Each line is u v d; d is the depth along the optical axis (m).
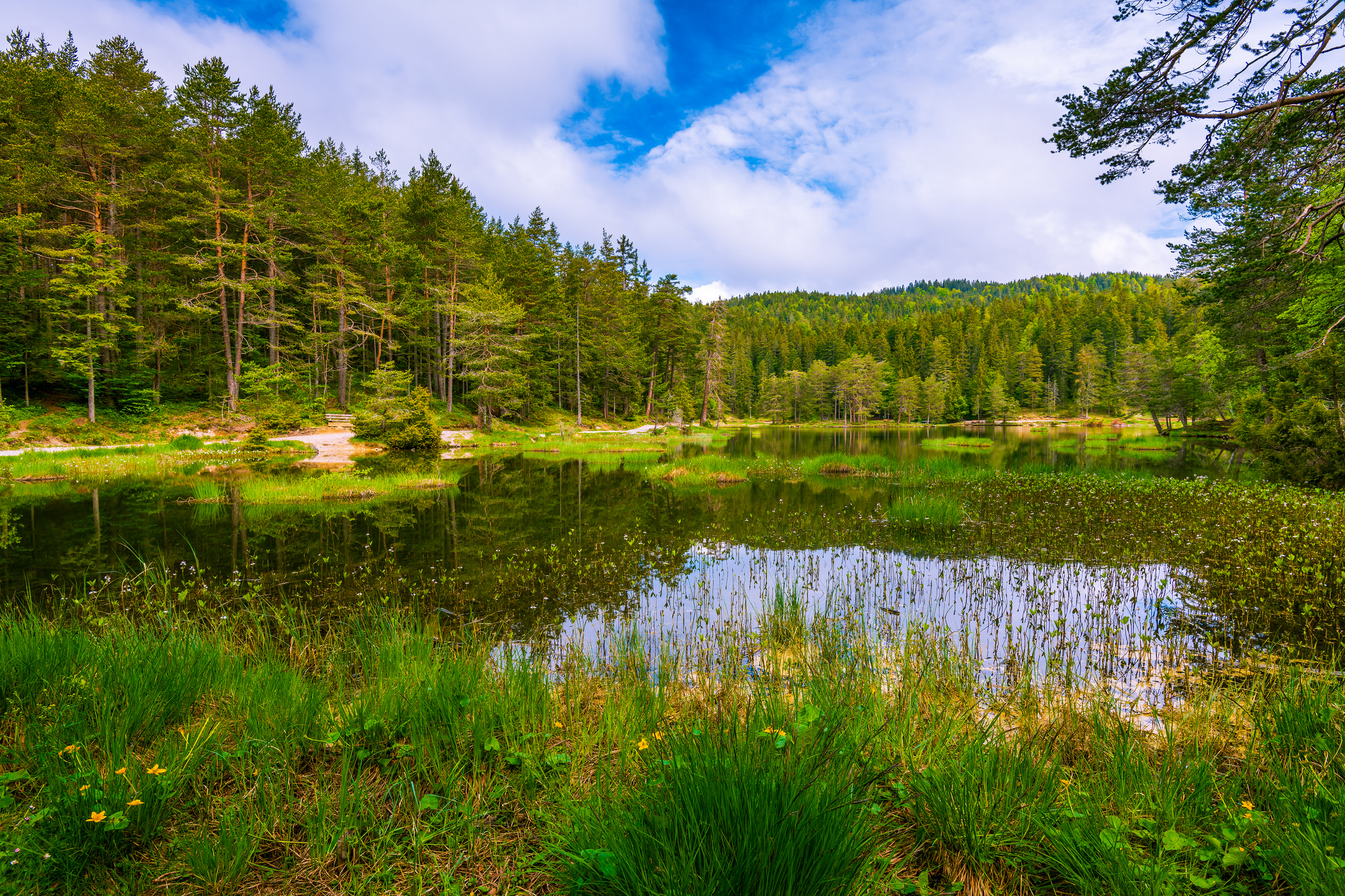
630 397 56.84
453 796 2.57
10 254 27.58
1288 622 5.80
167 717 3.38
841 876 1.84
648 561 9.27
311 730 3.20
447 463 25.97
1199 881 1.92
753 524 12.34
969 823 2.21
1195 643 5.36
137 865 2.11
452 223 41.97
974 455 29.80
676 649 5.17
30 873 1.98
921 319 114.50
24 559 9.11
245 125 32.56
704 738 2.46
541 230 53.31
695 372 68.31
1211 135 6.90
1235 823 2.19
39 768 2.61
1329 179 7.98
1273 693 3.80
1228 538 8.86
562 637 5.93
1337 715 3.20
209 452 25.78
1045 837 2.20
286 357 37.28
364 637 5.36
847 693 3.77
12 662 3.64
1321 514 9.40
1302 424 13.65
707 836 1.90
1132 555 8.80
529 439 39.22
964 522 11.80
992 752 2.83
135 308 32.09
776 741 2.48
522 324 46.78
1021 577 7.97
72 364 26.69
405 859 2.21
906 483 18.48
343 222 36.62
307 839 2.30
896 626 6.03
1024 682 4.36
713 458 26.06
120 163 30.89
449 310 41.16
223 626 5.74
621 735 3.21
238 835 2.21
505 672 4.11
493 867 2.18
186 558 9.23
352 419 35.81
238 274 36.38
